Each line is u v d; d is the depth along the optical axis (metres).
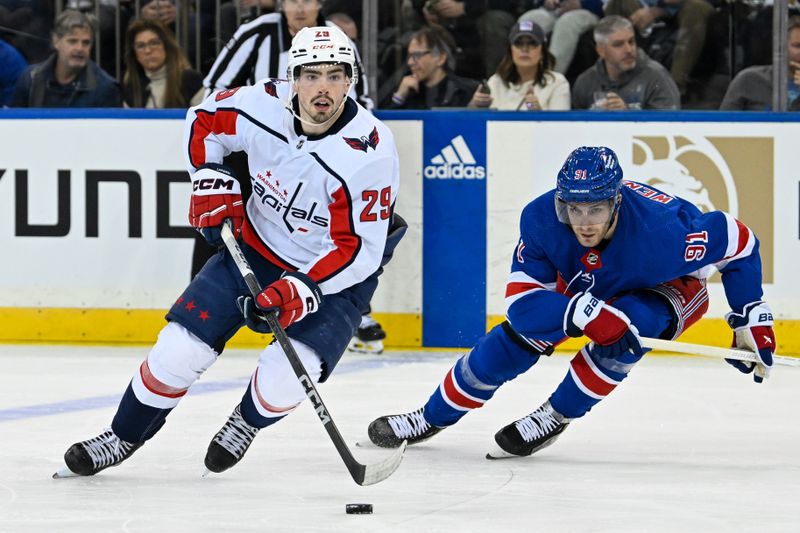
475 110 23.92
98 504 11.19
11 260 24.80
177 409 17.23
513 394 18.86
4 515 10.71
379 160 11.93
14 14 26.25
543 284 13.13
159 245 24.50
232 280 12.30
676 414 17.16
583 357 13.55
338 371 21.44
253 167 12.45
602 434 15.55
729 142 23.56
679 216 12.99
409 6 26.00
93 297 24.72
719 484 12.32
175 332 12.18
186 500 11.37
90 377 20.58
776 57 24.66
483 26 25.92
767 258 23.56
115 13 26.14
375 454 14.06
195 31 26.02
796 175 23.47
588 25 25.55
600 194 11.91
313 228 12.41
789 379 20.77
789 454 14.16
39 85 26.30
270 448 14.34
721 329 23.75
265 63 24.86
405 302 24.33
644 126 23.66
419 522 10.41
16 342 24.94
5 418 16.48
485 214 24.03
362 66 24.66
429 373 21.19
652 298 13.27
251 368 21.89
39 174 24.61
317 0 24.72
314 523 10.36
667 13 25.50
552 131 23.83
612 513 10.83
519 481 12.43
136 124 24.36
